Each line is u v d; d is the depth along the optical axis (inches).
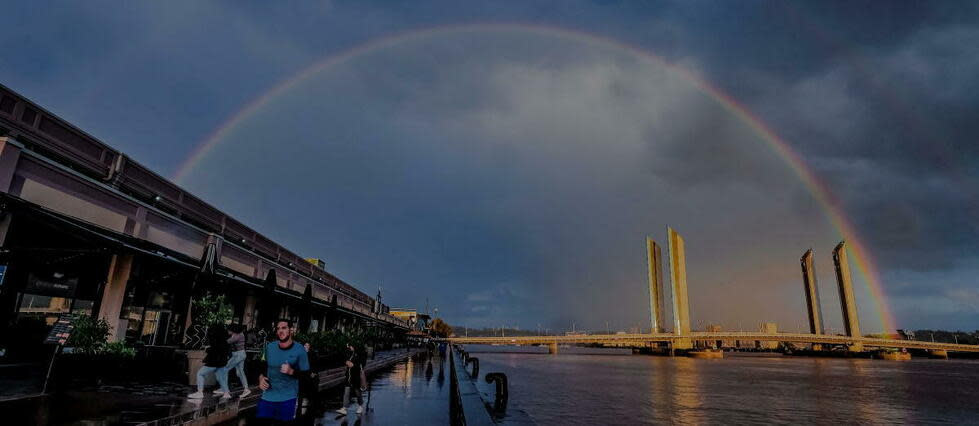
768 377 3786.9
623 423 1358.3
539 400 1854.1
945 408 1978.3
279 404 243.8
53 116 557.9
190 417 342.0
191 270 663.8
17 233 503.5
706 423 1398.9
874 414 1768.0
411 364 1352.1
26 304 537.0
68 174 565.9
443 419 444.1
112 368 472.7
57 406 350.0
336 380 741.9
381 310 2573.8
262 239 1131.9
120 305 643.5
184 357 556.1
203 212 875.4
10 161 488.7
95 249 502.9
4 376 459.8
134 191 692.7
